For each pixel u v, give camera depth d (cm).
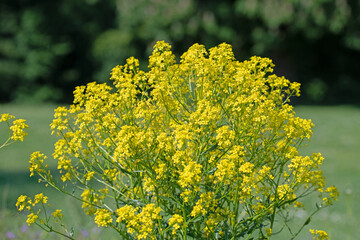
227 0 2188
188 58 277
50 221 504
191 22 2188
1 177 866
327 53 2786
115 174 269
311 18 2083
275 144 284
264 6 2073
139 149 256
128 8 2305
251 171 245
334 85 2894
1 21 2862
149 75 280
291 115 277
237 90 281
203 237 260
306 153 1123
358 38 2378
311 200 680
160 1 2195
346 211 609
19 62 2847
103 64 2792
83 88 277
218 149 263
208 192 244
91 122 283
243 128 270
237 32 2233
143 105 266
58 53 2822
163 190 255
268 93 280
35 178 851
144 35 2433
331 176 856
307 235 520
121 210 241
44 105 2764
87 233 427
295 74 2628
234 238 255
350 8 2075
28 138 1417
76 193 656
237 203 259
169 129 277
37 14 2836
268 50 2414
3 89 2823
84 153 269
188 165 235
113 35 2714
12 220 500
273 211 263
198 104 268
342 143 1285
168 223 256
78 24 2959
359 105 2511
